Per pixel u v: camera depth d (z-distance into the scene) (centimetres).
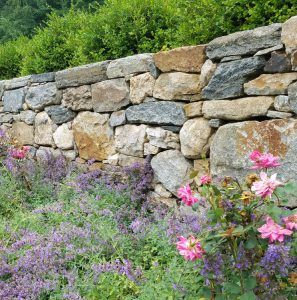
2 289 245
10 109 535
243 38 281
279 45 264
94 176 402
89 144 429
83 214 326
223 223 196
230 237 191
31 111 502
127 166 382
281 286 193
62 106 454
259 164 198
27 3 1412
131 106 376
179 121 334
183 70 326
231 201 199
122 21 420
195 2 333
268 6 288
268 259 185
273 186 182
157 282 244
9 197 376
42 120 486
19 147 462
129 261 265
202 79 312
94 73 406
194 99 322
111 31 429
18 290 241
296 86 256
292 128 258
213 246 194
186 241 198
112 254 275
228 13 313
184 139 330
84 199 343
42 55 535
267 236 180
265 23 296
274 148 267
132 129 380
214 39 302
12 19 1392
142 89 362
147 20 426
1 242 288
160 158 357
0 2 1611
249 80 284
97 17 454
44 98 473
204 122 316
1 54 674
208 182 208
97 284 245
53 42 532
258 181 191
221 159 300
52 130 474
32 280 249
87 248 272
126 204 360
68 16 559
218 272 196
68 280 245
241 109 287
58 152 474
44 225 320
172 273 236
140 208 364
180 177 340
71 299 229
